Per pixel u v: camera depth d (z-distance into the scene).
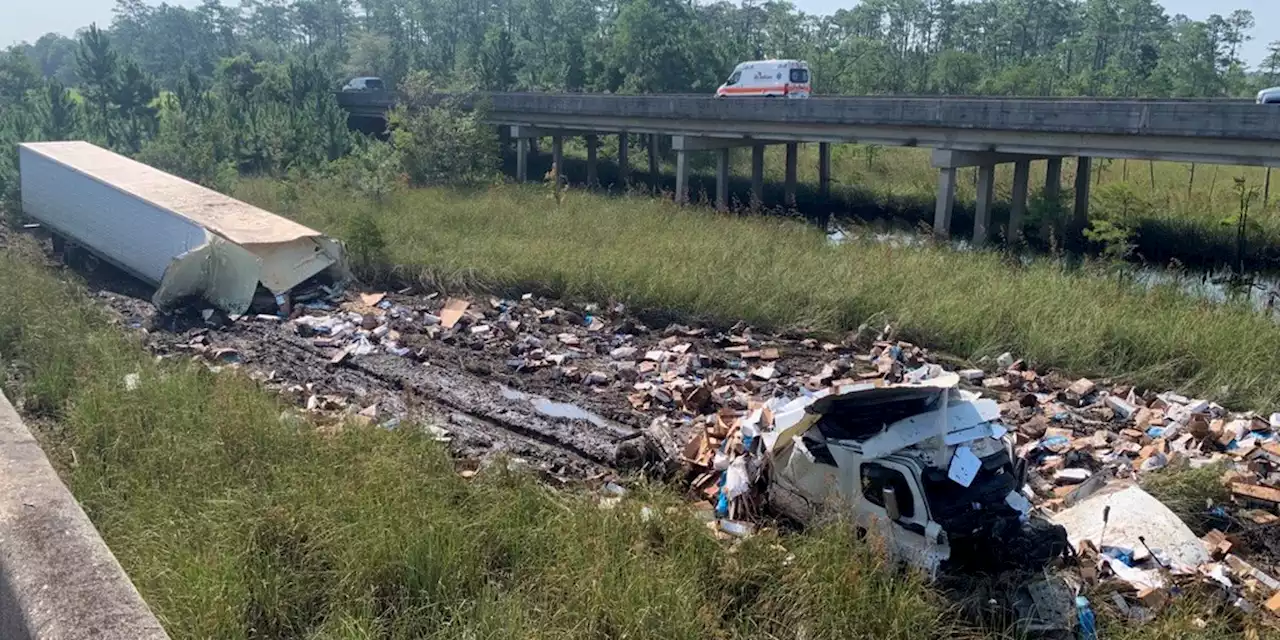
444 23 115.12
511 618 7.55
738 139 38.78
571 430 12.99
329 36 138.12
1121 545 9.23
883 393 9.05
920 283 18.77
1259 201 33.12
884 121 31.34
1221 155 24.06
